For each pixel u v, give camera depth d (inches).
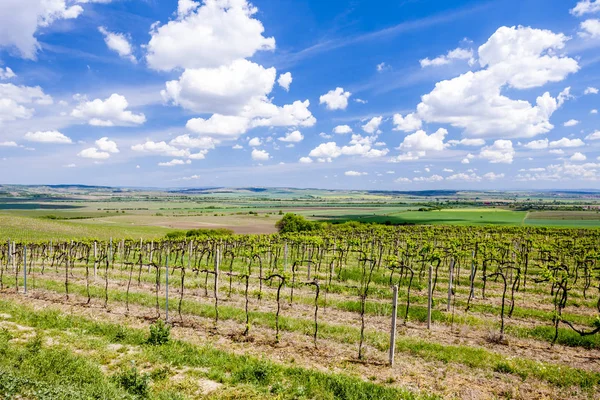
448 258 1291.8
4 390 344.5
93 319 649.0
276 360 499.2
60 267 1258.6
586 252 1268.5
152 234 3107.8
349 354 522.9
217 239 1811.0
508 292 909.2
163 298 794.8
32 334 546.9
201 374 440.1
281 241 1749.5
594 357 528.4
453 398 406.6
